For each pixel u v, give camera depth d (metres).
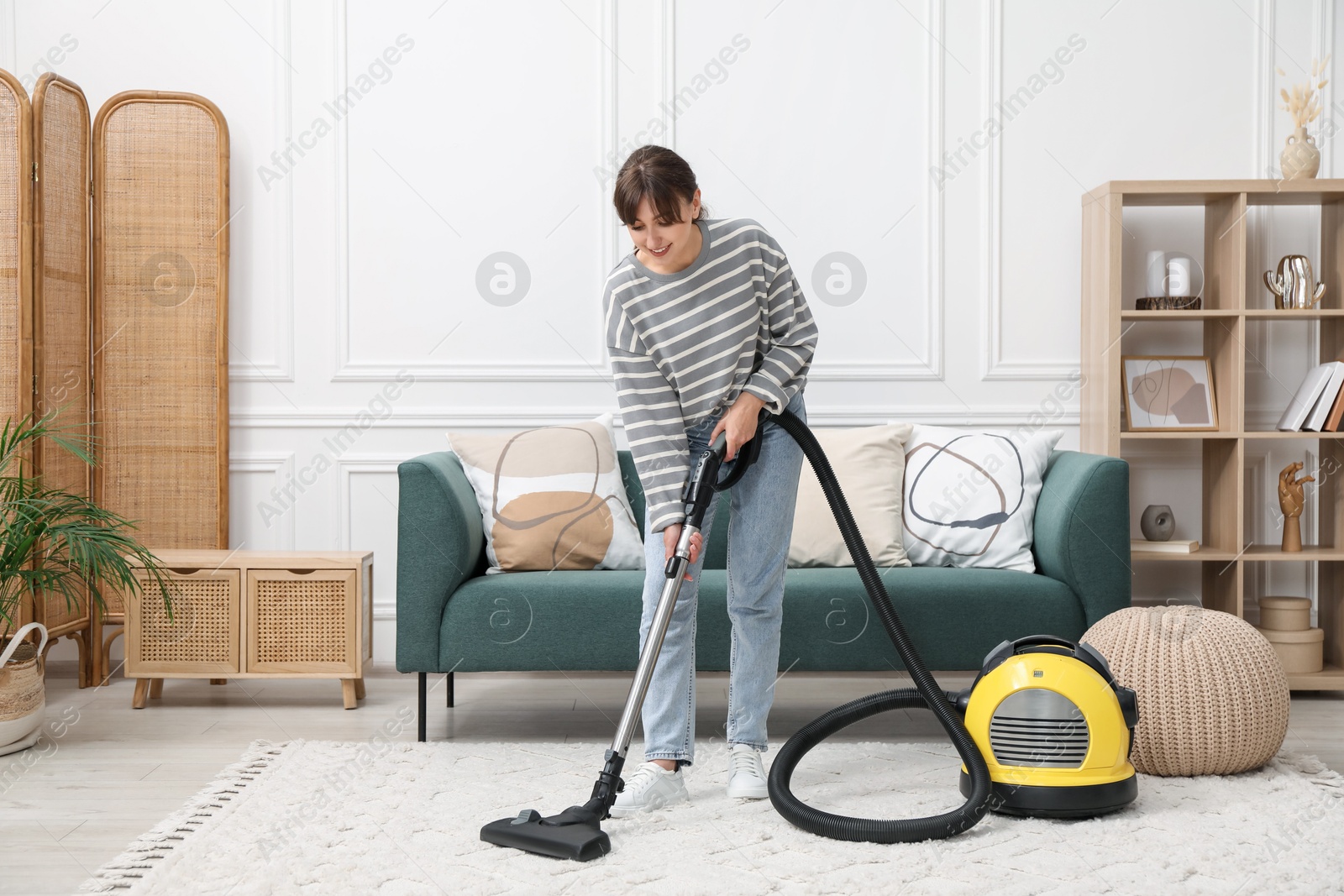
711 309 1.73
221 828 1.69
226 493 3.01
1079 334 3.12
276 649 2.63
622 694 2.83
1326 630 2.97
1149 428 2.94
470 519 2.44
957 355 3.13
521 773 2.04
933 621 2.27
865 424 3.13
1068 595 2.29
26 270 2.76
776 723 2.51
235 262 3.10
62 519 2.81
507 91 3.11
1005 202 3.12
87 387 2.99
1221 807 1.78
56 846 1.67
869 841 1.60
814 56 3.11
